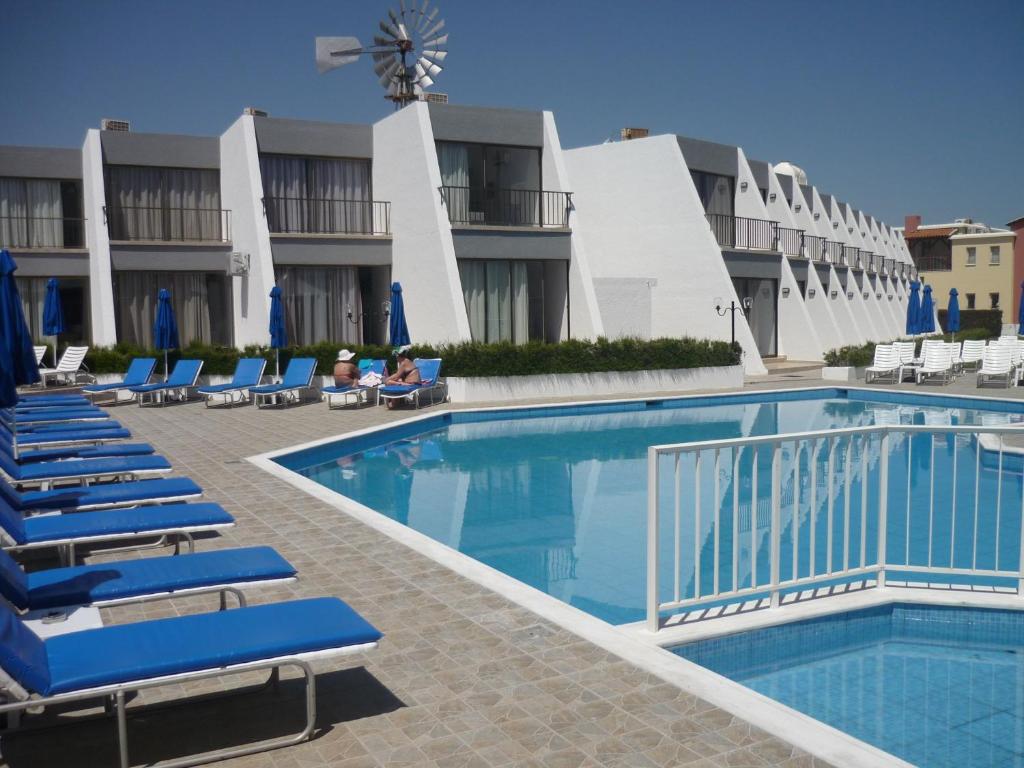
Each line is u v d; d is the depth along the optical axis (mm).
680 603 5426
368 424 16156
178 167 24953
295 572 4992
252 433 14953
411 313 23656
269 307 22344
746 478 12414
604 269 29172
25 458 9406
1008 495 10867
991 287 57281
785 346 31297
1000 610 5848
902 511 10070
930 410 20344
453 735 3916
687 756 3666
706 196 29797
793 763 3596
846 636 5840
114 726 4141
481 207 23969
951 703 4945
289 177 24203
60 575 4789
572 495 11391
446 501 11055
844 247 39500
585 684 4438
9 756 3854
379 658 4844
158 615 5668
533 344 21109
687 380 22797
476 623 5383
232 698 4406
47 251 24703
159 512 6543
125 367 22344
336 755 3764
